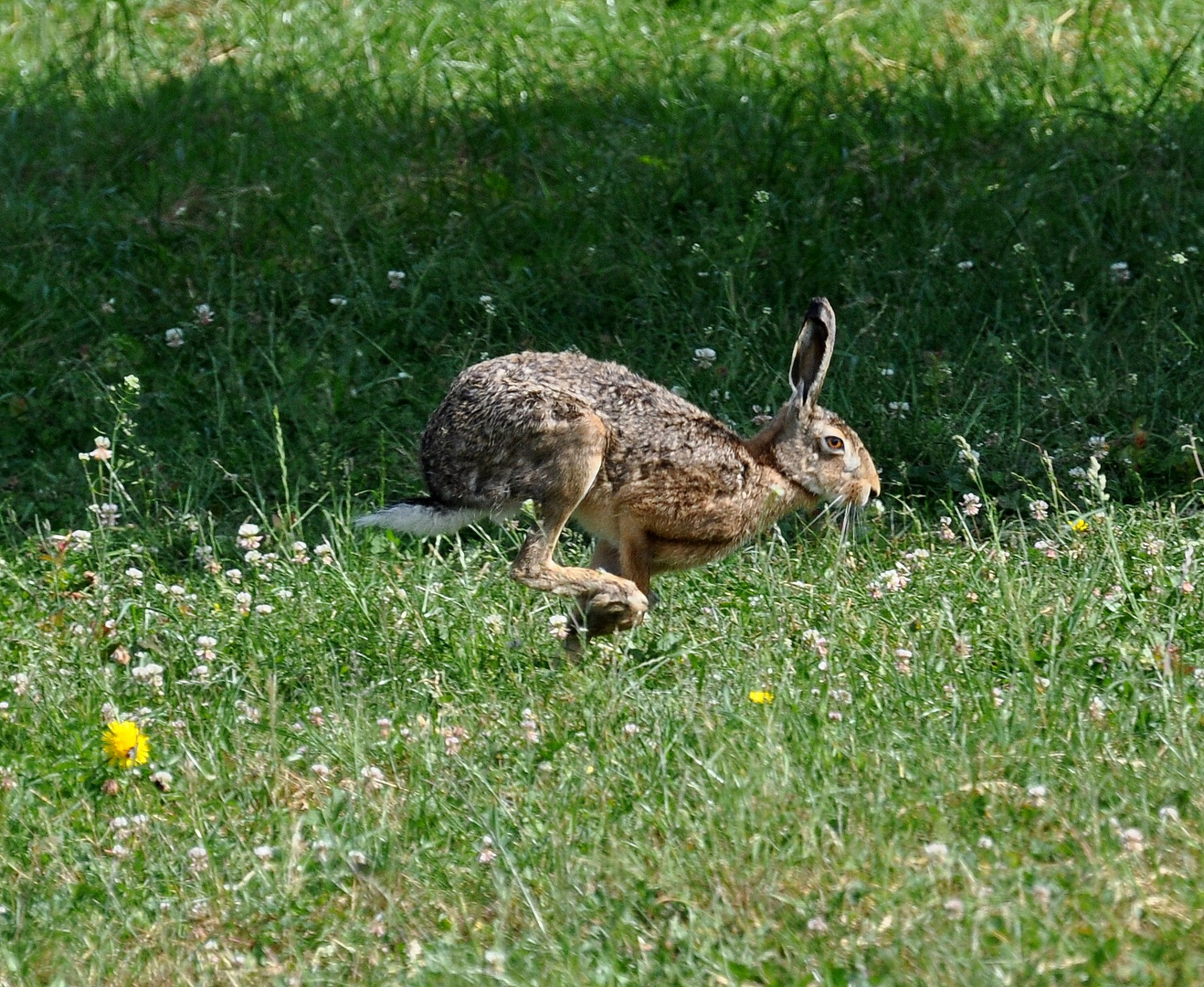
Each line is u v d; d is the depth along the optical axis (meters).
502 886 7.40
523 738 8.74
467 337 14.26
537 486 9.71
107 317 14.62
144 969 7.13
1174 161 16.39
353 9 19.92
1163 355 13.68
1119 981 6.36
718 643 9.80
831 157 16.75
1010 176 16.19
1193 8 19.36
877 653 9.45
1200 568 10.30
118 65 18.92
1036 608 9.84
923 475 12.56
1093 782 7.77
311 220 15.90
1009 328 14.29
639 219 15.80
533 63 18.78
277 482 12.73
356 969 6.99
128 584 10.96
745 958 6.75
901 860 7.26
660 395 10.06
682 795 7.82
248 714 9.13
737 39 19.16
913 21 19.38
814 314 10.33
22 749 8.93
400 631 10.02
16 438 13.37
